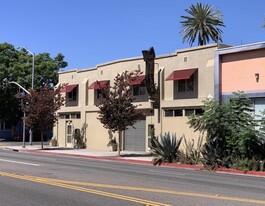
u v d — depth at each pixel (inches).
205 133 1089.4
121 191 474.3
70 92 1658.5
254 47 1006.4
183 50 1189.7
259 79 1002.7
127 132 1371.8
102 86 1226.6
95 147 1502.2
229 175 749.9
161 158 979.9
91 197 430.6
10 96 2215.8
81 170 733.3
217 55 1088.8
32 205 388.2
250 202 414.3
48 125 1493.6
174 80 1208.8
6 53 2310.5
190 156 944.9
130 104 1153.4
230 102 879.7
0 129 2464.3
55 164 859.4
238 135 831.7
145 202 402.9
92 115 1526.8
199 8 2164.1
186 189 505.0
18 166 786.8
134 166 893.8
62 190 476.7
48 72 2340.1
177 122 1188.5
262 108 995.9
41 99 1489.9
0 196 436.1
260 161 808.9
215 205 392.5
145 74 1248.2
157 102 1235.9
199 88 1139.3
